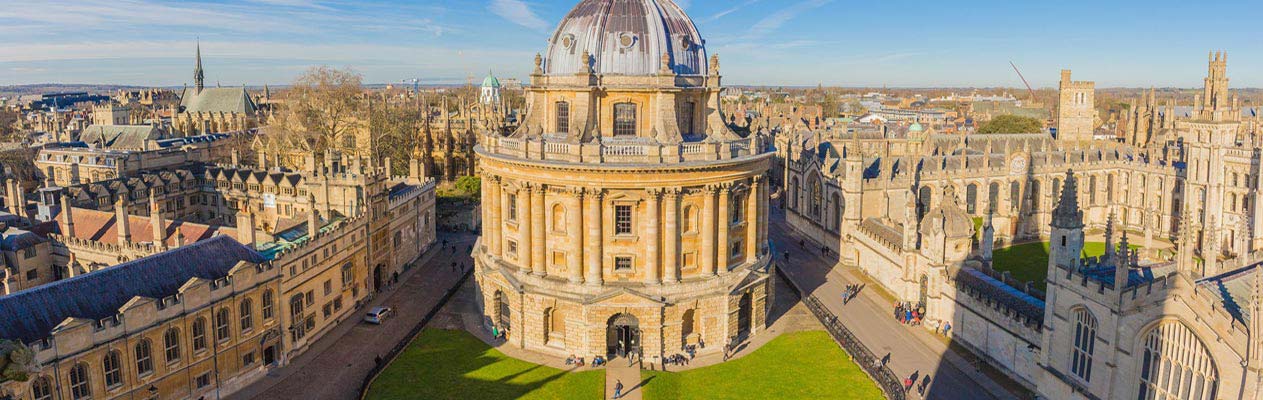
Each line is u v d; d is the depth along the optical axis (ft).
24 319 200.85
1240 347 174.60
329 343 295.28
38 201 402.93
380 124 567.18
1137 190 487.20
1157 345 196.34
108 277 225.15
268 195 423.23
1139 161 487.20
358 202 338.13
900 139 626.23
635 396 247.91
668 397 247.50
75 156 506.07
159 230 303.07
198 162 522.06
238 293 250.16
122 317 213.66
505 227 295.28
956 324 288.10
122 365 215.72
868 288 362.12
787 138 581.12
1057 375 225.56
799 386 254.27
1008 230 466.70
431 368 269.85
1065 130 634.02
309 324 292.40
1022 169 464.65
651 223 269.44
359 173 343.67
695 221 279.28
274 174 428.56
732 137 299.17
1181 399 191.01
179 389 232.94
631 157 265.75
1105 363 206.90
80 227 337.72
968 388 249.14
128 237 311.68
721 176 276.41
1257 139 500.74
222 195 443.32
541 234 278.67
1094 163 490.49
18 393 188.96
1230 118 449.89
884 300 342.85
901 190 417.08
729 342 284.20
